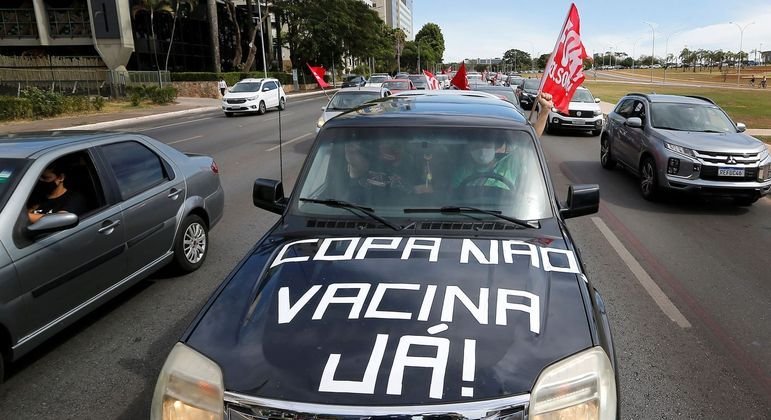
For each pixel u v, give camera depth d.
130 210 4.95
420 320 2.29
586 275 2.79
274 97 29.44
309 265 2.71
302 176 3.46
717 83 84.75
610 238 7.37
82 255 4.33
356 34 63.78
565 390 2.07
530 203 3.22
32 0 41.91
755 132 19.25
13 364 4.18
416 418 1.93
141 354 4.31
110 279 4.69
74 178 4.60
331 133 3.58
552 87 5.44
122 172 5.08
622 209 9.04
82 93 36.44
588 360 2.15
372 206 3.24
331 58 64.25
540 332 2.26
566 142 17.75
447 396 1.98
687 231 7.76
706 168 8.84
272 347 2.20
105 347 4.42
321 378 2.05
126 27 40.72
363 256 2.77
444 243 2.88
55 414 3.57
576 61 5.32
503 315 2.33
